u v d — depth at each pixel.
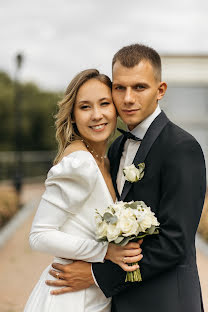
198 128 12.71
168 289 1.91
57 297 2.01
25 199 13.04
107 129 2.15
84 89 2.11
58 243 1.93
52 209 1.95
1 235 7.64
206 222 7.58
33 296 2.11
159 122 2.04
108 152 2.52
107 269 1.93
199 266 5.68
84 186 1.95
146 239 1.96
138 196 1.97
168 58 12.54
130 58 1.98
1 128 26.45
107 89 2.12
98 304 2.08
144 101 2.00
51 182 1.96
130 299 1.98
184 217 1.82
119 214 1.81
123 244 1.80
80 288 2.01
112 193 2.21
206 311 4.20
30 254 6.44
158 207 1.94
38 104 26.55
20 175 12.23
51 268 2.13
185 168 1.84
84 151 2.05
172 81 12.56
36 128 26.39
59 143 2.26
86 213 2.04
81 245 1.94
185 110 12.66
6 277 5.36
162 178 1.90
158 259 1.84
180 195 1.83
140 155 2.00
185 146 1.88
